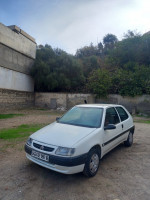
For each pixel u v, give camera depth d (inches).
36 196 99.5
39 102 776.3
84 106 176.6
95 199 97.9
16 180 117.6
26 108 708.7
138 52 704.4
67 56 768.3
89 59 990.4
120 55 777.6
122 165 148.8
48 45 927.7
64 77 725.9
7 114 492.4
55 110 690.2
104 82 666.8
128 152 185.2
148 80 583.8
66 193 103.0
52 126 149.8
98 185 113.3
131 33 775.7
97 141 127.0
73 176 125.3
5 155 165.6
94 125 142.4
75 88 786.8
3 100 587.8
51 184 113.3
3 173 128.0
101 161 157.6
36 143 122.6
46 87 765.3
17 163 146.9
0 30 554.9
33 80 783.7
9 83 615.8
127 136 197.9
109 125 142.6
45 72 717.3
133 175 129.6
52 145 113.7
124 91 629.3
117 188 110.3
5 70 590.9
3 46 574.9
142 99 605.6
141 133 286.5
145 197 101.0
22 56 689.6
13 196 99.0
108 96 682.8
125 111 209.0
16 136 236.7
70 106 711.7
